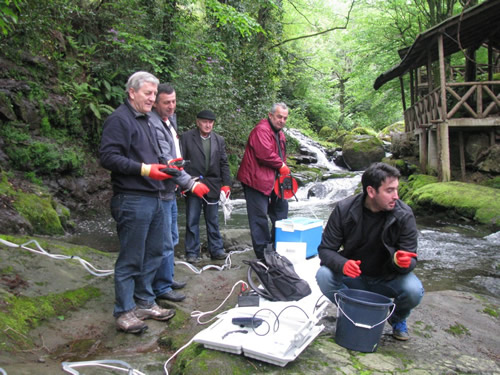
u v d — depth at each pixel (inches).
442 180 348.8
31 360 91.0
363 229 100.9
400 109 775.7
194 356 90.2
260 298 119.4
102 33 382.0
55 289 126.5
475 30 374.6
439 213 300.2
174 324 117.3
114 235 242.8
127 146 106.8
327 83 1037.8
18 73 285.4
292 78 872.9
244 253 197.2
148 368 93.4
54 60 322.3
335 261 99.3
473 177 369.7
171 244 133.8
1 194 211.3
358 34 605.6
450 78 446.0
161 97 128.2
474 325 119.3
